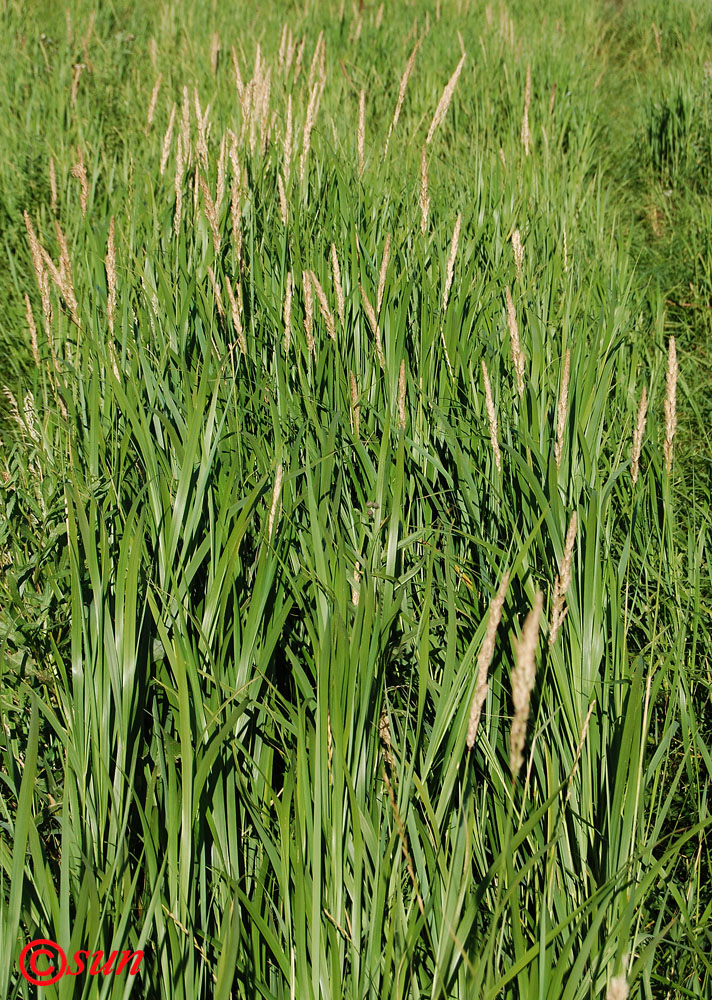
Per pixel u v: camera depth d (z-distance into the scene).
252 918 1.69
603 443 2.91
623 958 1.50
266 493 2.42
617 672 2.11
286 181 3.90
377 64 7.88
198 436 2.12
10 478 2.88
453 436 2.61
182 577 2.14
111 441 2.77
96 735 1.86
